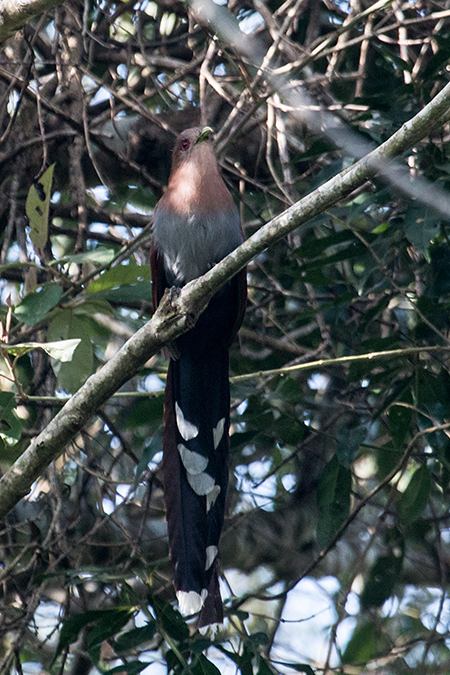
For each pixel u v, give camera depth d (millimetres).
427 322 9031
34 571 9320
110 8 11789
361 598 10141
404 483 11367
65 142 11836
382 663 10672
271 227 6785
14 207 11141
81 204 10875
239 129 9820
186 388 9047
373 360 9336
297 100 10609
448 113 6121
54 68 12562
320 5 11812
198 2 9875
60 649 8445
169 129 10656
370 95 11062
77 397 7461
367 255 9320
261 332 11969
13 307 9844
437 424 9188
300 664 8492
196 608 7934
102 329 11695
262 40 11539
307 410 11570
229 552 12242
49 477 10016
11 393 8109
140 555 9008
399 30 10820
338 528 9422
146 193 13047
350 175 6453
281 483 12344
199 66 11742
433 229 8562
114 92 10562
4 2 7656
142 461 9070
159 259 9672
